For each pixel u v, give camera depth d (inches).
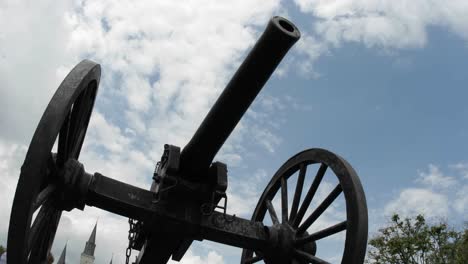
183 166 227.3
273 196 273.9
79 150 241.0
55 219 230.4
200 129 215.3
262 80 192.2
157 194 223.9
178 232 227.3
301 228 234.7
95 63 194.2
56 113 167.9
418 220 856.9
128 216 222.7
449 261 809.5
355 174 205.6
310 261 220.2
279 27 175.8
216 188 223.5
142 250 253.9
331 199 219.6
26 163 161.9
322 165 229.1
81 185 211.5
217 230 228.8
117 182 222.8
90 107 223.3
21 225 162.2
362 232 189.8
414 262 840.3
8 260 166.9
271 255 235.8
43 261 233.8
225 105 202.1
